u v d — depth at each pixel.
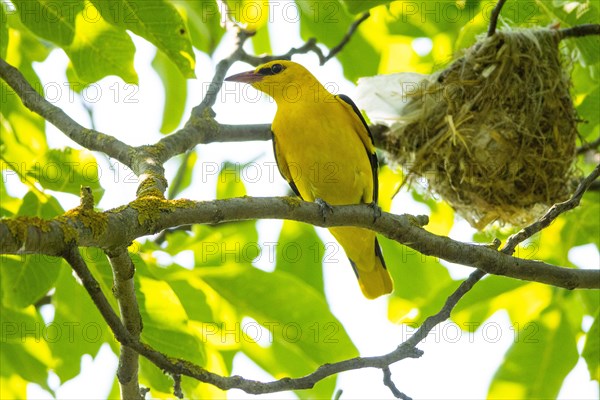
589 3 12.25
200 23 12.95
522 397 11.67
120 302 6.69
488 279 12.10
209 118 10.14
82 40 10.45
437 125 12.79
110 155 8.41
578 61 13.59
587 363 10.48
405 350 7.74
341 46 12.65
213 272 10.52
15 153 11.88
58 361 10.39
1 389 11.62
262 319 10.61
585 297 12.13
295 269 13.30
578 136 12.91
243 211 7.14
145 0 9.50
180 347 9.45
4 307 10.41
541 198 12.65
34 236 5.35
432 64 14.62
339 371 7.31
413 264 13.76
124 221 6.15
